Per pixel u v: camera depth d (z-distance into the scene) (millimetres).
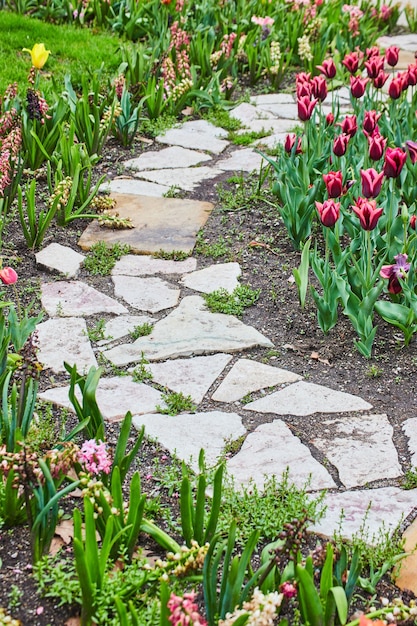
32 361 3264
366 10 10477
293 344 4430
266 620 2406
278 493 3318
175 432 3705
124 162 6609
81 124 6453
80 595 2789
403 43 10367
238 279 5043
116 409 3846
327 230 4297
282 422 3801
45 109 6082
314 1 10125
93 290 4906
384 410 3920
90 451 2934
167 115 7465
